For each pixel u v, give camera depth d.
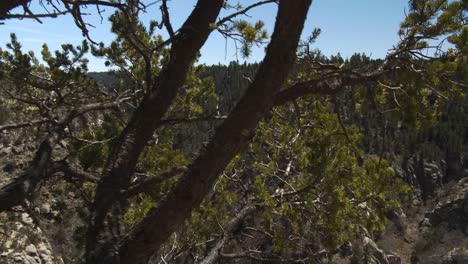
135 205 6.44
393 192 7.32
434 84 3.65
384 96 3.95
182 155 6.50
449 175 57.56
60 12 2.57
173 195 2.48
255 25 3.96
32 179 3.10
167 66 3.84
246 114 2.52
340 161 6.73
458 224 46.25
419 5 3.77
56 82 5.75
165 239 2.51
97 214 2.86
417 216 50.06
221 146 2.50
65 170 3.35
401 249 43.12
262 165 7.57
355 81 3.35
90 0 2.75
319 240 7.14
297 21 2.46
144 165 6.33
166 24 3.50
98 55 6.68
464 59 3.54
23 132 5.93
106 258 2.45
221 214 8.50
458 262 38.88
